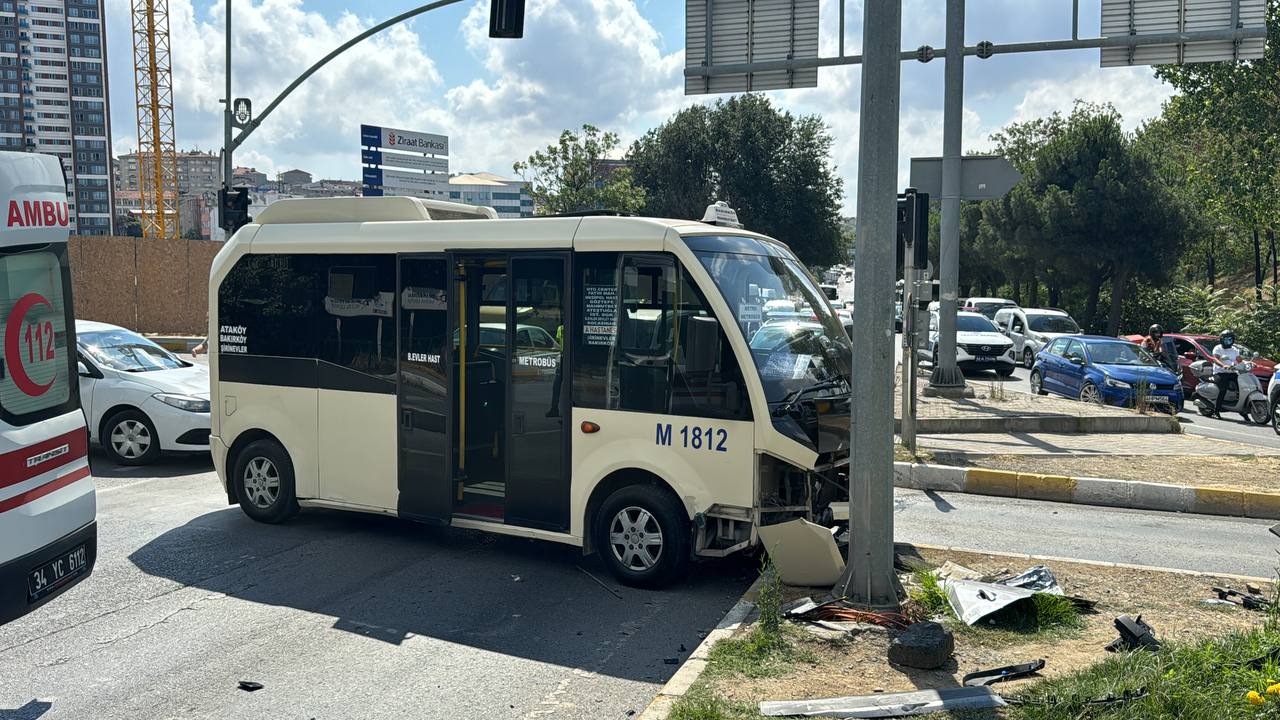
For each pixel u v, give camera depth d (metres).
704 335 6.64
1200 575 7.10
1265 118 39.06
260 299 8.96
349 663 5.81
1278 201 39.59
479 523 7.91
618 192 44.03
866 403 6.23
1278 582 6.59
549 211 43.94
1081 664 5.24
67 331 6.04
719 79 16.17
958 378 19.05
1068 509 10.43
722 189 58.72
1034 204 45.16
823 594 6.61
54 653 5.99
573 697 5.29
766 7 15.79
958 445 13.50
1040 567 6.84
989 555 7.62
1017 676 5.08
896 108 6.05
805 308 7.75
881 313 6.18
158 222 87.25
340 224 8.65
